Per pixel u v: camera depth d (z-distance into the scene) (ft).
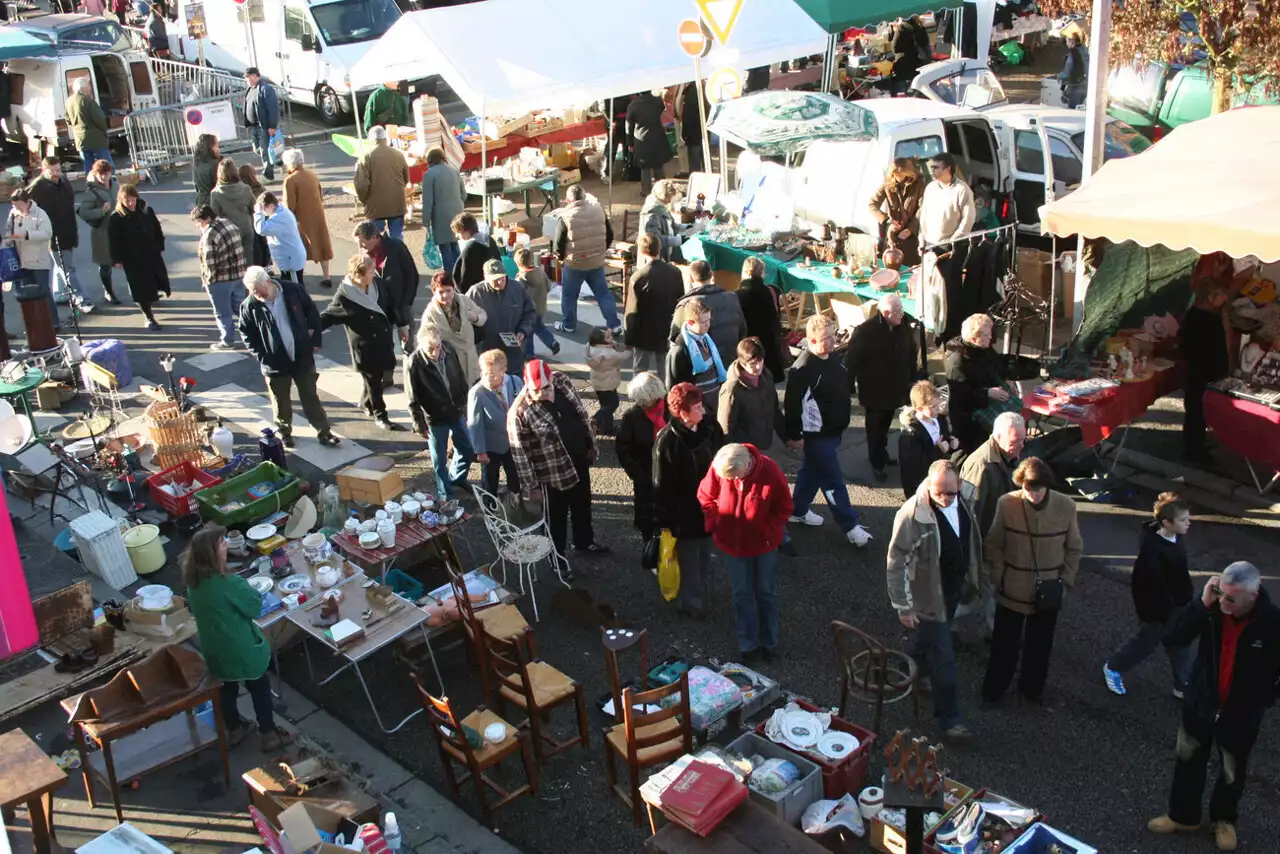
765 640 26.63
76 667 25.81
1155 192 32.48
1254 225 28.99
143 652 26.32
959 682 25.82
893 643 27.09
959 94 57.26
